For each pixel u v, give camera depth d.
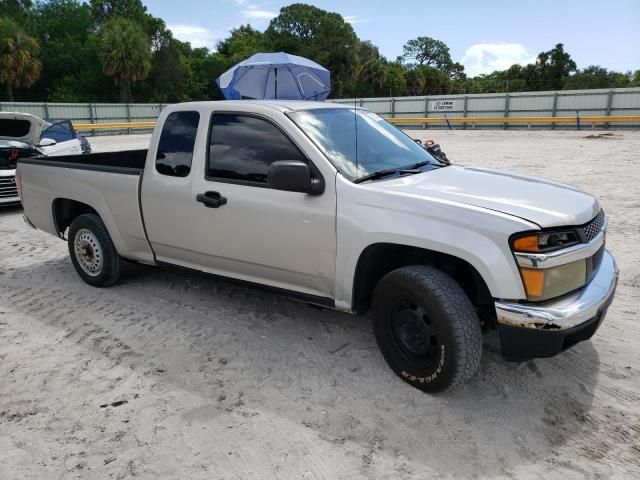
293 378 3.46
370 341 3.95
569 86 77.69
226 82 14.62
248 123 3.85
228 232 3.89
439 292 2.98
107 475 2.61
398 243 3.10
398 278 3.14
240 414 3.09
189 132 4.16
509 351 2.88
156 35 62.34
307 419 3.03
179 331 4.18
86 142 11.53
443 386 3.08
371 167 3.62
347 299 3.44
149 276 5.45
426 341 3.14
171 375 3.53
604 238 3.30
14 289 5.21
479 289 3.04
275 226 3.62
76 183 4.98
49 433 2.94
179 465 2.68
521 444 2.79
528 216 2.86
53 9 65.94
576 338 2.94
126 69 53.25
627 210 8.11
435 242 2.97
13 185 8.85
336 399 3.21
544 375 3.42
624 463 2.64
